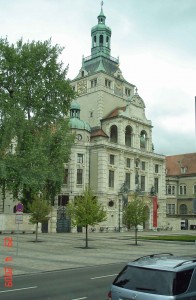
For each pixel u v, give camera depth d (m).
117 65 87.69
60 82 37.94
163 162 86.75
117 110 80.50
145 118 83.69
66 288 16.03
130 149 77.62
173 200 103.38
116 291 8.80
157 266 8.74
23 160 31.28
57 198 67.94
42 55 37.00
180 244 43.88
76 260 26.97
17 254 29.53
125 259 28.11
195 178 101.31
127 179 77.06
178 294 8.19
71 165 70.31
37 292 15.02
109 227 71.81
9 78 35.44
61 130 37.22
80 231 67.94
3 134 32.38
